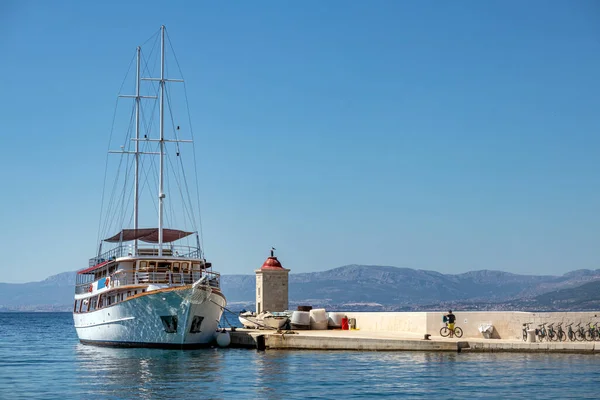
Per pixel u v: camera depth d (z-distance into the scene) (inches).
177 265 2236.7
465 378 1409.9
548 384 1332.4
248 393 1291.8
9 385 1466.5
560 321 1807.3
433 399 1213.1
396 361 1673.2
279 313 2440.9
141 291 2161.7
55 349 2491.4
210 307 2105.1
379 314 2322.8
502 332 1900.8
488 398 1215.6
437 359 1694.1
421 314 2041.1
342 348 1931.6
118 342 2215.8
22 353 2359.7
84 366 1761.8
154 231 2389.3
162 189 2421.3
